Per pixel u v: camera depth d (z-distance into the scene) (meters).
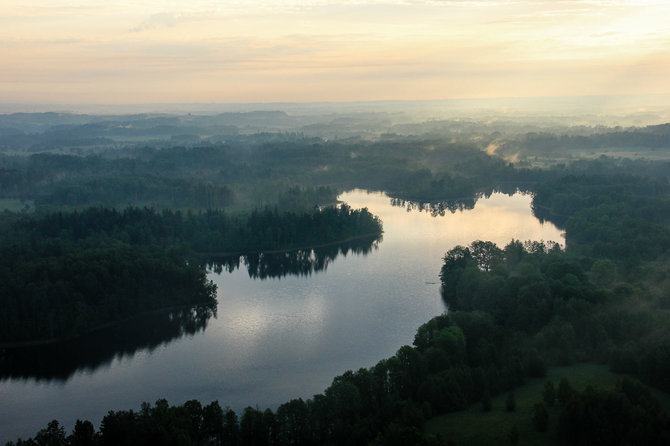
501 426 146.38
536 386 168.38
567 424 137.38
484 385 167.12
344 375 170.12
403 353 175.50
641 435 129.88
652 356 163.12
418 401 162.25
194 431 149.50
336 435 151.25
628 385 151.25
